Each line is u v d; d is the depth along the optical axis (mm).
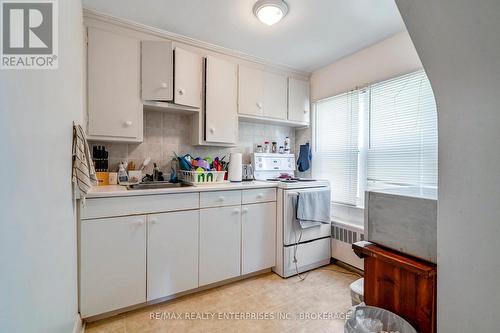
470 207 708
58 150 962
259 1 1633
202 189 1874
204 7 1699
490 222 666
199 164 2215
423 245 933
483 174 677
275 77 2627
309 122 2898
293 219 2230
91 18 1738
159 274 1719
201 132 2197
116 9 1718
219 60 2252
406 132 1979
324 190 2357
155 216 1699
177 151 2334
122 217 1588
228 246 2014
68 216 1156
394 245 1036
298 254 2264
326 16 1795
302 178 2805
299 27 1944
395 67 2051
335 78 2600
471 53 656
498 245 650
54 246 891
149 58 1924
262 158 2684
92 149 1975
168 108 2072
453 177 750
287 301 1832
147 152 2193
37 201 714
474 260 702
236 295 1908
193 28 1968
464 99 708
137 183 1974
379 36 2084
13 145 562
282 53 2406
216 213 1954
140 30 1919
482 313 685
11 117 554
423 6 706
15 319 556
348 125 2465
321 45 2244
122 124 1840
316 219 2273
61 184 1008
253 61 2500
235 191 2049
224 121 2279
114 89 1812
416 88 1913
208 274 1921
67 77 1140
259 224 2180
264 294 1926
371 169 2248
